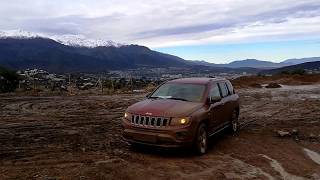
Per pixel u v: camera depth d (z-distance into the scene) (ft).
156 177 27.12
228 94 41.34
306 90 104.58
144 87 127.13
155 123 31.19
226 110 39.60
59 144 35.53
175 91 36.09
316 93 94.89
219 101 37.65
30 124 46.14
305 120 52.31
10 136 38.73
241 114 57.67
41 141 36.65
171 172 28.37
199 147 32.99
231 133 42.96
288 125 48.75
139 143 31.94
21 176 25.61
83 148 34.01
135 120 32.07
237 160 32.94
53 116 53.11
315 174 31.96
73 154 31.83
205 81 37.58
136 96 85.81
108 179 25.84
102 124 46.98
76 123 47.37
